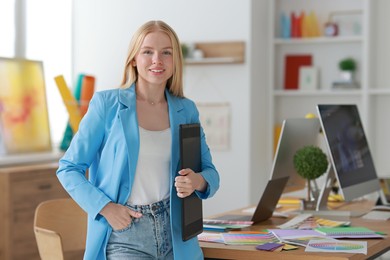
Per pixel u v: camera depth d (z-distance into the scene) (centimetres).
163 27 280
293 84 685
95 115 274
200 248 288
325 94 674
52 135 683
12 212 534
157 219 270
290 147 398
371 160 443
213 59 636
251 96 638
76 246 346
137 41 279
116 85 678
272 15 677
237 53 635
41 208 332
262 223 366
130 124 271
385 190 513
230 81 643
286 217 386
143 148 271
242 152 641
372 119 659
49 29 678
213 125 649
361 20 667
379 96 664
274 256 284
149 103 283
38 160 600
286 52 692
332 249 289
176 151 277
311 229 340
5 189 531
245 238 313
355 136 426
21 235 543
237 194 643
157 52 276
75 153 271
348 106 429
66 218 343
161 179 272
